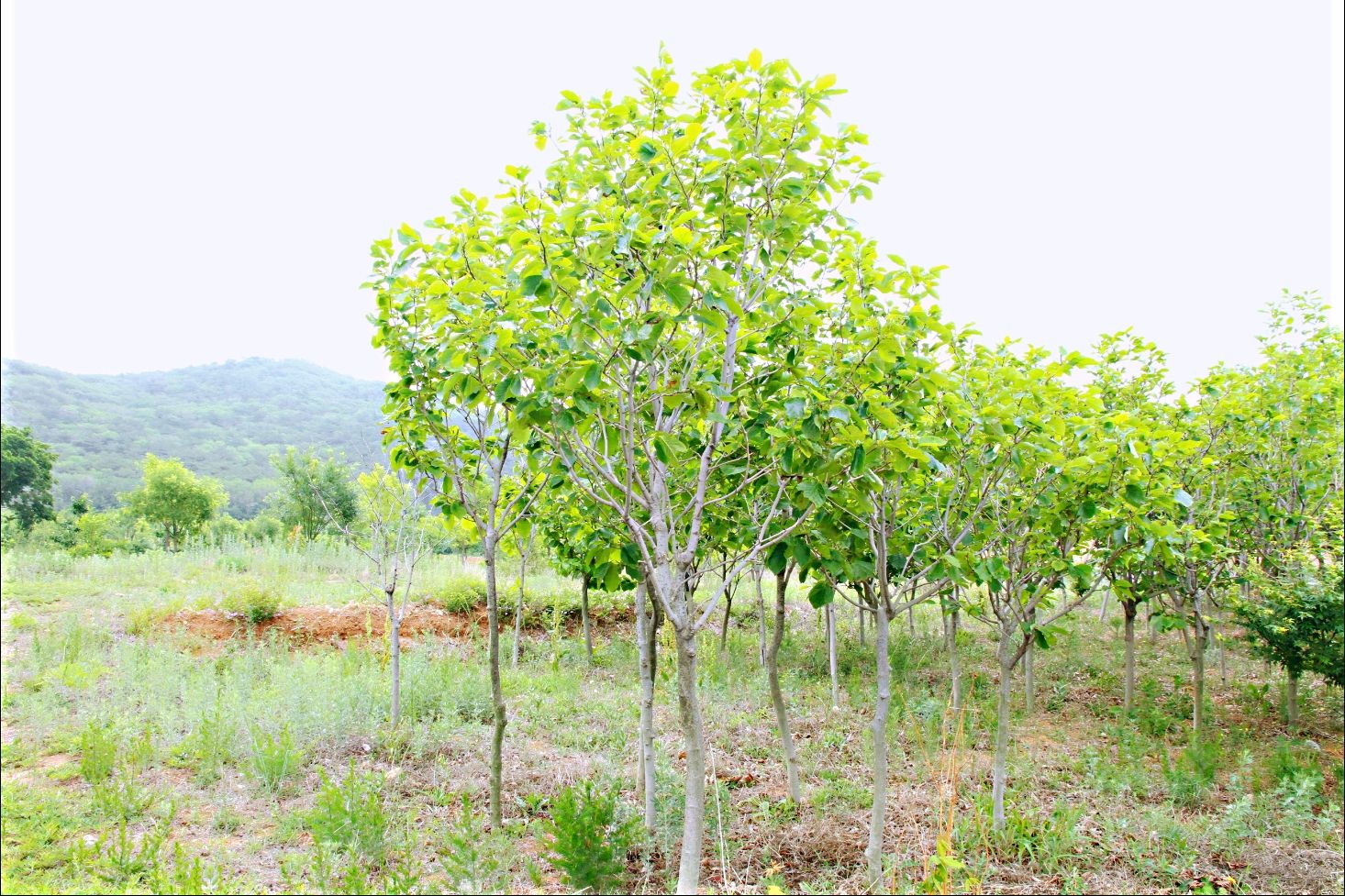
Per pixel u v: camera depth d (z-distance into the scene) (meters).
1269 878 4.33
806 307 3.60
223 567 12.09
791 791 5.10
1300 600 6.42
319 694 6.36
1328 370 7.27
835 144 3.44
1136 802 5.34
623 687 8.16
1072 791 5.52
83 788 4.95
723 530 4.75
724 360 3.74
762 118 3.37
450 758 5.88
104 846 4.19
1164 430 3.99
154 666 7.10
